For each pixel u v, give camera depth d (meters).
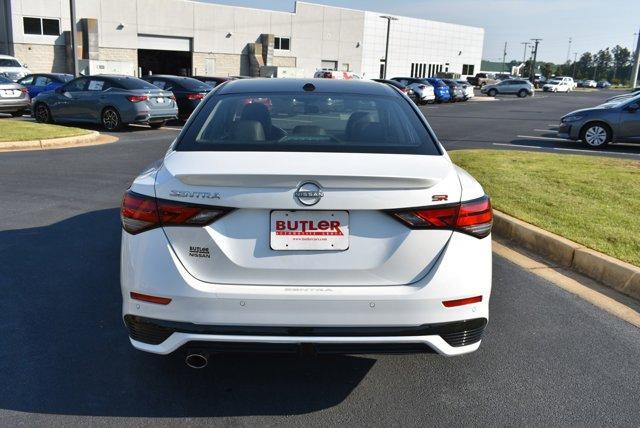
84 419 2.86
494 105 36.38
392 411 2.98
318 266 2.69
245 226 2.68
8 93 17.58
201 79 21.08
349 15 57.34
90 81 16.16
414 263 2.71
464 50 78.81
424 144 3.17
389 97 3.78
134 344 2.86
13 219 6.36
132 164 10.12
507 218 6.19
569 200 7.05
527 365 3.47
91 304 4.20
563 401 3.09
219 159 2.84
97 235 5.83
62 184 8.25
